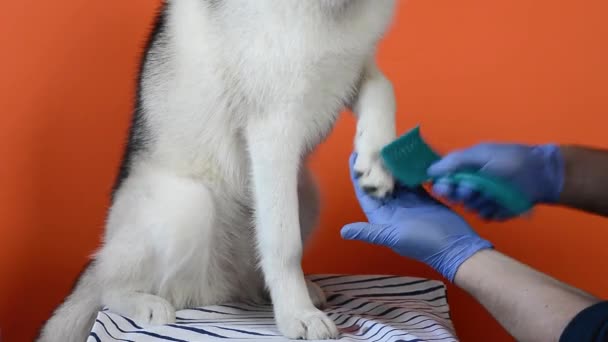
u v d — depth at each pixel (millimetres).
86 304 1730
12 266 2115
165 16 1779
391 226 1494
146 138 1749
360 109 1624
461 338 2227
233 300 1787
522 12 2207
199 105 1662
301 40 1479
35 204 2137
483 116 2236
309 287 1718
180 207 1599
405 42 2244
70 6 2119
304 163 1732
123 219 1672
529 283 1323
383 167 1490
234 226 1761
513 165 1316
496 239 2213
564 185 1312
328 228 2270
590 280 2180
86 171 2174
